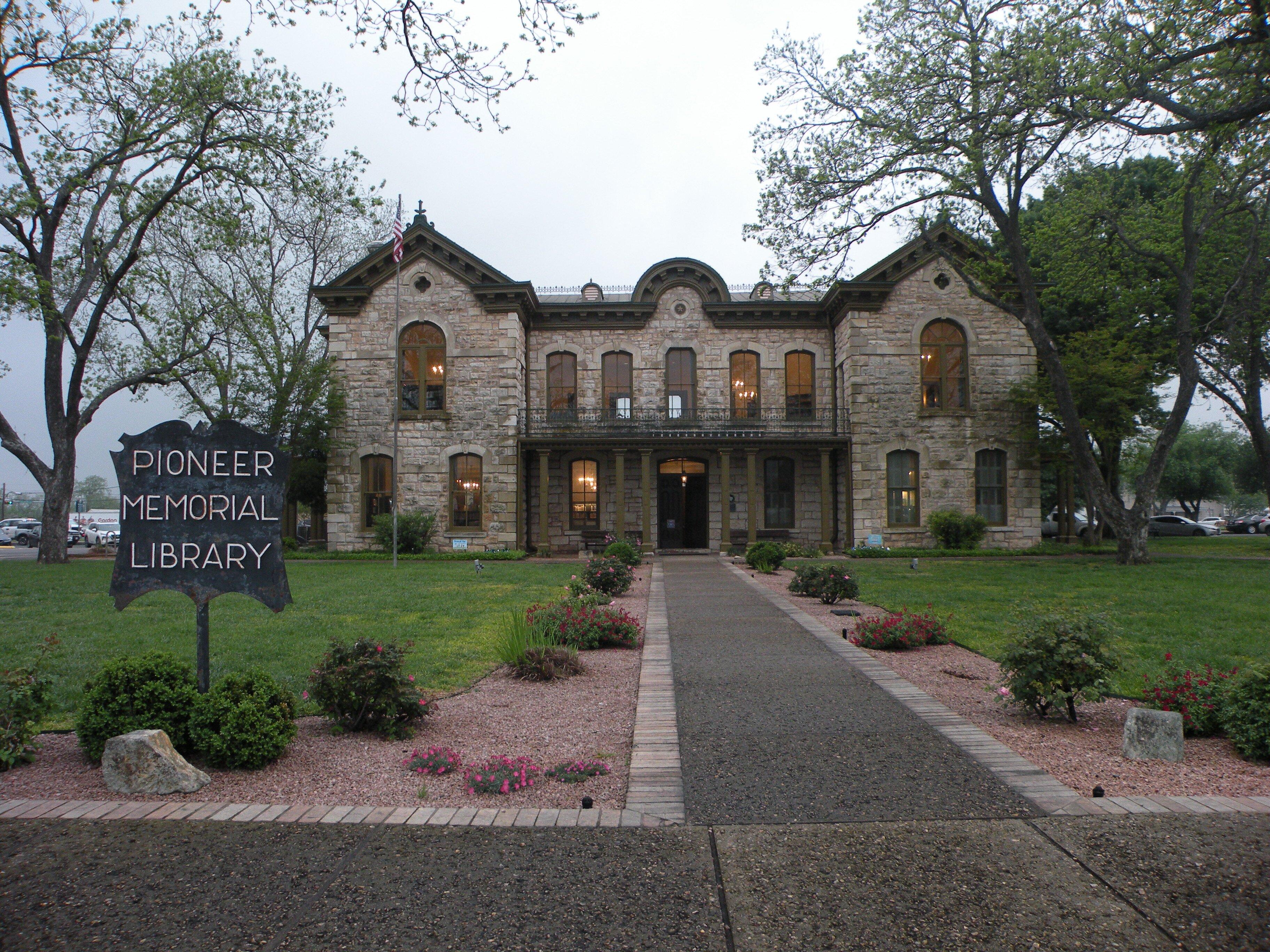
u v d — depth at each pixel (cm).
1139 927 297
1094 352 2448
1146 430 3381
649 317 2712
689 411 2700
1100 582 1570
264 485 541
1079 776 469
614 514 2705
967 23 1634
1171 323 2522
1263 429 2436
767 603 1312
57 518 2259
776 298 2827
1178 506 9288
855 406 2505
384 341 2511
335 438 2505
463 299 2514
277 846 374
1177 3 1216
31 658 793
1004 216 2002
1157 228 2244
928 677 754
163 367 2331
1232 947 283
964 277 2136
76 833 389
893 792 442
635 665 836
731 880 338
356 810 420
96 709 501
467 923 302
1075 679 577
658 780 465
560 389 2702
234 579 536
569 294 2995
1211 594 1334
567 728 593
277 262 2819
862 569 1931
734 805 425
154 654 536
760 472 2719
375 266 2523
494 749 540
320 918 307
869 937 291
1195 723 554
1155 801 425
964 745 529
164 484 539
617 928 298
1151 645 877
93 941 290
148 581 535
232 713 489
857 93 1788
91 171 2050
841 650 888
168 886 333
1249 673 534
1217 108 1348
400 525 2395
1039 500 2512
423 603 1288
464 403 2498
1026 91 1386
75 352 2277
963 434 2511
